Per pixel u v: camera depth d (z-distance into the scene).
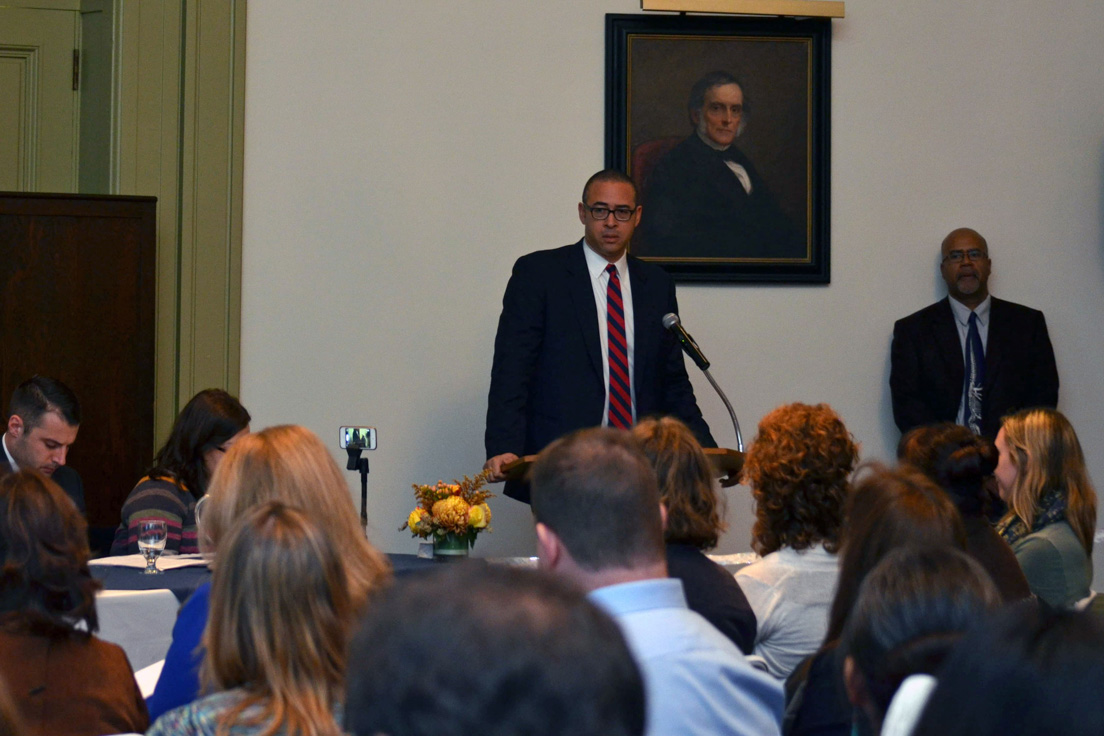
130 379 6.95
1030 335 7.67
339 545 2.72
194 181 7.31
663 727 2.13
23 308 6.85
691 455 3.23
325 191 7.44
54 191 7.62
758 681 2.24
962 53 7.89
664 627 2.19
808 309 7.77
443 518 5.04
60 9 7.63
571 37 7.64
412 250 7.49
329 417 7.41
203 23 7.33
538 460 2.36
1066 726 0.99
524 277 6.30
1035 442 4.66
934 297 7.83
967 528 3.72
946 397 7.56
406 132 7.50
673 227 7.68
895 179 7.84
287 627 2.08
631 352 6.27
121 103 7.30
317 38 7.45
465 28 7.55
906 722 1.65
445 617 0.94
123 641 3.96
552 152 7.59
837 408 7.76
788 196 7.75
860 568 2.68
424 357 7.48
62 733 2.53
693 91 7.71
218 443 5.24
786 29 7.74
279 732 2.00
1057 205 7.92
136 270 6.98
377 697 0.93
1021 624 1.07
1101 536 7.76
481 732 0.91
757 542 3.59
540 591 0.97
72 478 5.59
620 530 2.24
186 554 5.11
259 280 7.39
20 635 2.57
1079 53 7.95
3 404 6.80
